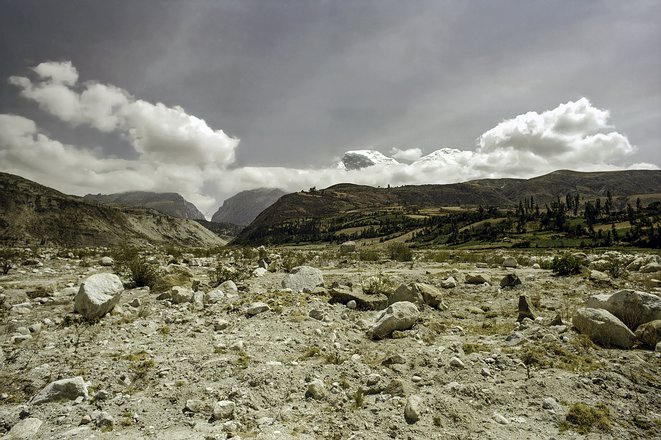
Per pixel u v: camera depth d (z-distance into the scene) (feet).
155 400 24.08
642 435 20.59
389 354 31.91
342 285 61.46
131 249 111.24
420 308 48.06
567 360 29.09
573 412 22.22
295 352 32.50
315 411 23.04
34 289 57.57
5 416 22.04
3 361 30.09
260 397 24.32
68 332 37.37
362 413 22.67
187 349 32.96
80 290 42.83
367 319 44.04
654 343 30.73
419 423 21.42
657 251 261.65
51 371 28.22
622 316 35.40
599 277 68.13
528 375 27.02
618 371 26.86
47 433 20.40
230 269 77.20
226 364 28.96
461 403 23.38
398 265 110.93
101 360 30.09
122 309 45.47
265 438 19.67
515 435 20.57
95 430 20.65
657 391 24.53
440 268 102.17
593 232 424.87
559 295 57.06
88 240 654.53
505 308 50.49
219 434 20.10
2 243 544.62
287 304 48.03
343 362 30.04
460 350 32.07
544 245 393.09
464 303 54.65
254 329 38.55
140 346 34.12
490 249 396.37
